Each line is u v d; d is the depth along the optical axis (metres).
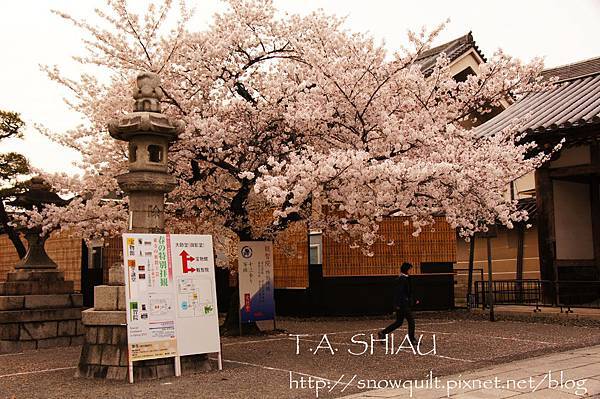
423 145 11.68
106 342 9.20
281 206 11.90
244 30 12.82
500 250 22.80
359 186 10.64
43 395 8.05
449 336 13.34
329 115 11.44
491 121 19.28
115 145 12.90
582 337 12.72
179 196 14.11
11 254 22.80
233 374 9.25
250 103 12.32
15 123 20.22
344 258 18.83
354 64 11.66
